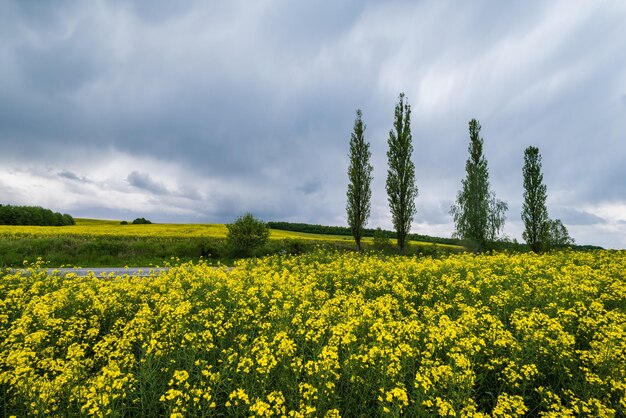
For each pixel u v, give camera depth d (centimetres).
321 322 778
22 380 595
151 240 3725
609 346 688
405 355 652
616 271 1447
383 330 690
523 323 785
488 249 3872
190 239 4000
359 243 4212
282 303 1048
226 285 1242
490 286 1252
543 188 3822
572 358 720
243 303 977
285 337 671
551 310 997
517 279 1323
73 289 1255
